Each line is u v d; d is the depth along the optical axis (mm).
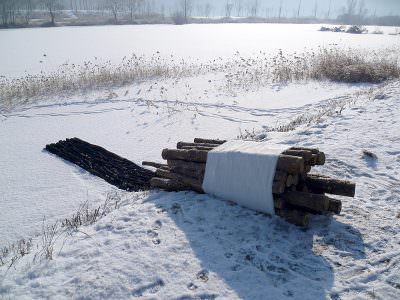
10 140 10812
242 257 4648
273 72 18172
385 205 5781
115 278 4387
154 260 4648
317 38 44344
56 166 8906
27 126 12078
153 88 16391
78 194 7500
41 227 6289
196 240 4980
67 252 4957
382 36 49156
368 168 7008
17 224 6434
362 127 9016
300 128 9531
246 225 5223
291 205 5375
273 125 10984
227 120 11750
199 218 5457
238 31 56344
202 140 7082
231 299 4008
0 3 65438
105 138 10633
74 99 15078
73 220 6164
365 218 5402
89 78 17906
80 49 31922
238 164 5504
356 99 12453
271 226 5184
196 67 21391
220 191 5781
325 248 4777
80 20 75875
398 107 10477
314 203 5008
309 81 17188
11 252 5430
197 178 6199
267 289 4129
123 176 8125
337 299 3980
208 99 14305
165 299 4059
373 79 16625
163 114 12578
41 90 16422
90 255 4840
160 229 5281
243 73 18438
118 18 82500
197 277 4352
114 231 5352
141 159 9016
